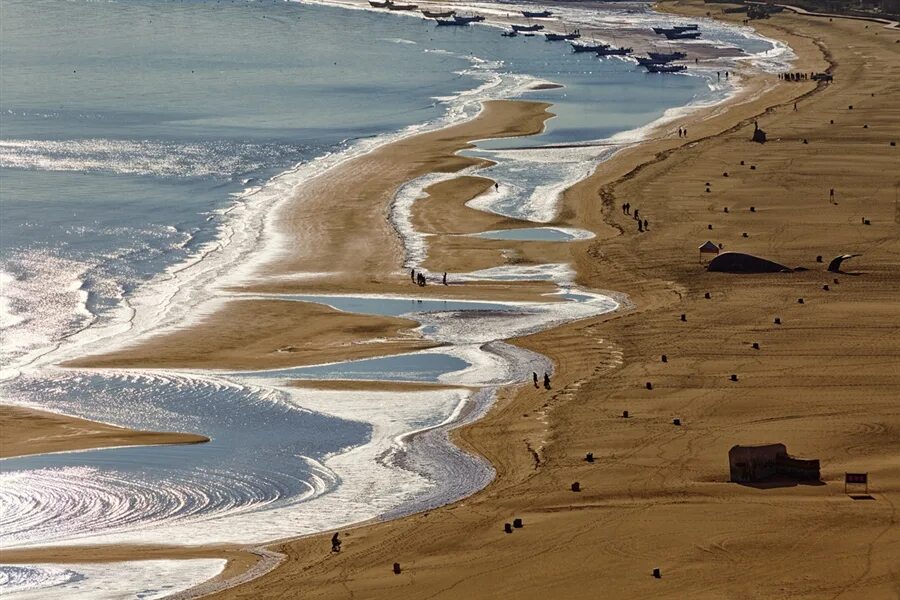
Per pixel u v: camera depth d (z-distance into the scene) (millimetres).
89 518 104312
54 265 189750
